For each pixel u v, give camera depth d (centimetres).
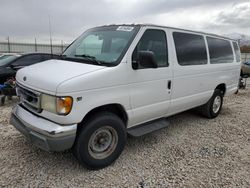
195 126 552
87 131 325
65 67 343
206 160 389
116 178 330
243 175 347
